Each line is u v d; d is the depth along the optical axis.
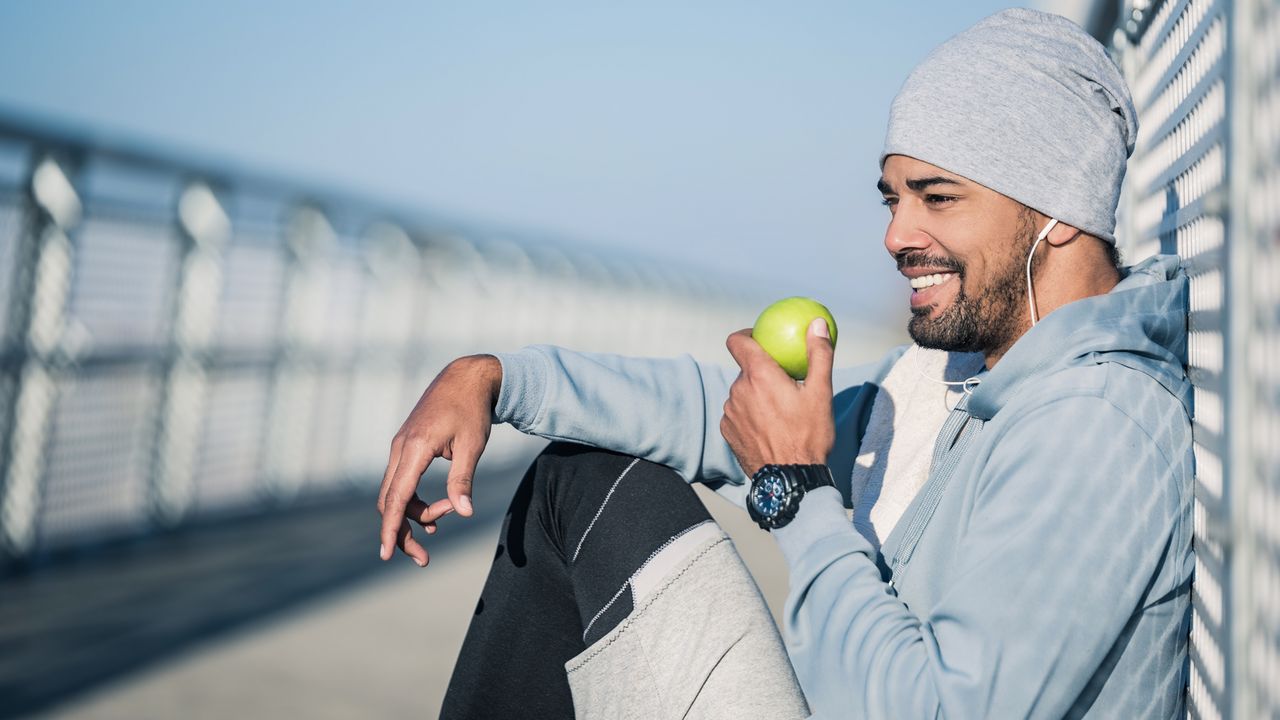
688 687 1.30
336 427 6.63
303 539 5.60
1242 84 0.88
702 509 1.44
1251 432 0.87
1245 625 0.88
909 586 1.27
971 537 1.17
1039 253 1.31
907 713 1.09
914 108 1.31
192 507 5.44
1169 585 1.16
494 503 7.35
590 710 1.37
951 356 1.52
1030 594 1.10
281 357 6.01
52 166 4.33
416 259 7.33
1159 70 1.49
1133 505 1.13
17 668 3.35
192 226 5.16
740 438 1.36
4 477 4.36
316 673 3.43
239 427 5.75
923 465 1.43
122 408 4.92
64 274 4.41
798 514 1.28
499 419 1.49
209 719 2.98
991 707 1.07
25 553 4.47
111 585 4.41
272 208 5.70
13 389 4.34
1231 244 0.88
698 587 1.34
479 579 4.85
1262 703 0.85
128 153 4.61
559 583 1.48
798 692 1.30
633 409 1.50
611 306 11.72
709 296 15.66
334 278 6.40
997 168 1.27
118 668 3.40
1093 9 1.83
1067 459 1.15
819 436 1.31
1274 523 0.83
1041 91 1.28
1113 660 1.16
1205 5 1.16
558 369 1.51
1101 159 1.29
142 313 4.94
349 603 4.34
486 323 8.49
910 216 1.34
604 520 1.43
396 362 7.22
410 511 1.42
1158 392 1.18
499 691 1.48
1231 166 0.88
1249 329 0.87
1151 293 1.26
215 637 3.79
